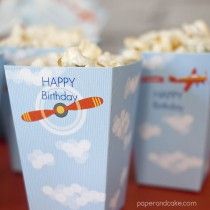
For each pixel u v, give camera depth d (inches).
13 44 19.1
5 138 22.9
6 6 25.5
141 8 27.4
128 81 14.7
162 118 17.6
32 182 14.9
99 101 13.6
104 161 14.0
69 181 14.5
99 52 15.6
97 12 26.2
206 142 17.7
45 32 21.3
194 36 18.9
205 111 17.2
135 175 18.7
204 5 26.7
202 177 18.0
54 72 13.7
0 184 18.1
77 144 14.1
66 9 25.9
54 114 14.1
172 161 17.9
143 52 17.2
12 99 14.3
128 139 15.8
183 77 17.0
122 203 16.2
